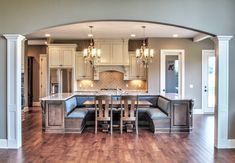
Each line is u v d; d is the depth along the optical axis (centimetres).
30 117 955
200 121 869
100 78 1113
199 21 556
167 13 553
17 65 550
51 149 547
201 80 1035
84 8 548
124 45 1057
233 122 564
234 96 564
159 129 704
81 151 534
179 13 553
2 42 550
